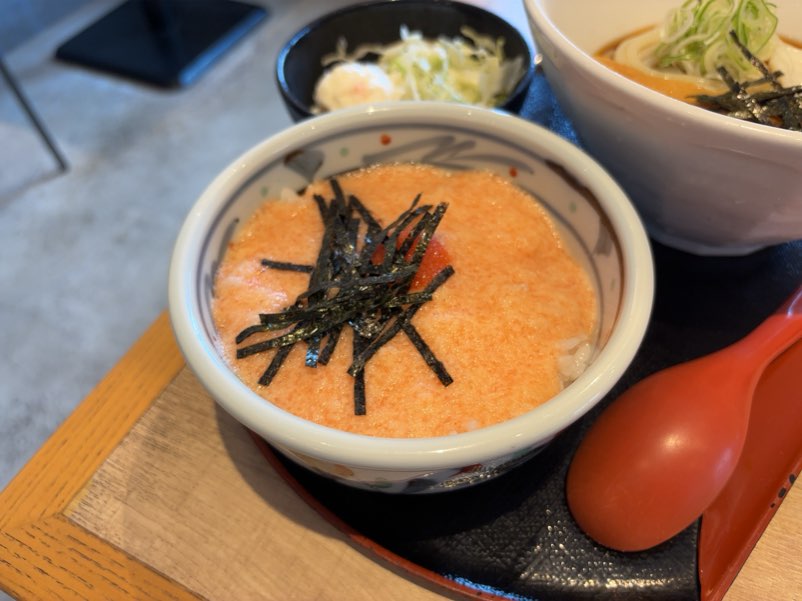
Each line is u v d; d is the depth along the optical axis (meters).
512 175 0.22
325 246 0.20
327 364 0.18
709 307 0.22
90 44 0.73
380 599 0.17
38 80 0.71
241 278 0.20
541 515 0.18
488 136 0.21
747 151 0.16
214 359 0.15
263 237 0.21
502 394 0.17
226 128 0.65
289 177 0.22
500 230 0.21
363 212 0.21
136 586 0.18
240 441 0.20
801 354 0.21
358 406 0.17
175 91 0.69
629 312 0.16
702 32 0.23
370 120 0.21
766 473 0.18
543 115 0.29
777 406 0.20
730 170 0.17
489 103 0.32
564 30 0.25
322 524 0.19
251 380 0.18
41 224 0.59
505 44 0.32
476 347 0.18
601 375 0.15
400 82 0.32
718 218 0.20
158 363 0.22
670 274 0.23
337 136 0.21
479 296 0.19
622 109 0.18
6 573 0.18
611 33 0.26
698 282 0.23
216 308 0.19
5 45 0.75
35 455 0.20
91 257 0.57
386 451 0.13
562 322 0.19
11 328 0.53
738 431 0.17
